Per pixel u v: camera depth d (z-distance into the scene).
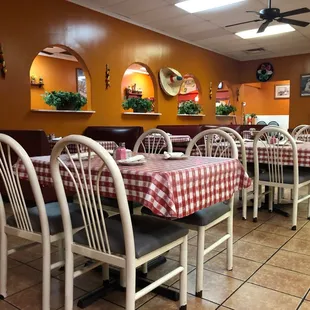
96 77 5.39
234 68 9.10
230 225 2.19
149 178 1.50
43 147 3.67
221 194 1.93
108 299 1.89
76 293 1.96
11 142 1.62
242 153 3.14
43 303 1.72
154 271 2.22
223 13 5.59
